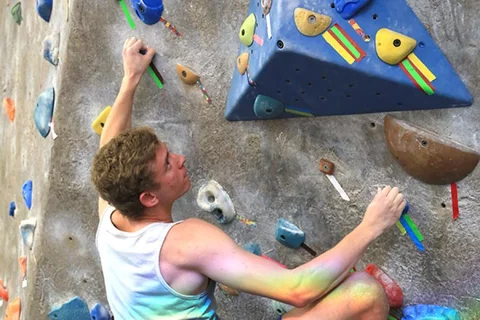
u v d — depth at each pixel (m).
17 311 2.60
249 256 1.51
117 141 1.53
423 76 1.58
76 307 2.39
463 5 1.56
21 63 2.77
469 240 1.67
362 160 1.79
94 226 2.30
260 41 1.69
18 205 2.71
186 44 2.04
